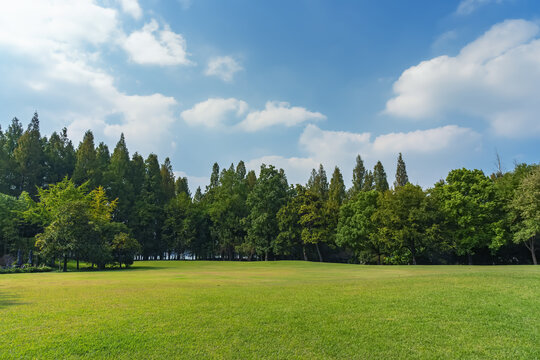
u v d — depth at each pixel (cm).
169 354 675
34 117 7362
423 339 780
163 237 7325
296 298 1245
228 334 800
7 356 647
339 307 1080
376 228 5394
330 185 8581
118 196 7062
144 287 1633
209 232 7725
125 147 8225
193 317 946
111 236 4600
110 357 654
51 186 5300
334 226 6262
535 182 3781
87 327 839
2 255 4988
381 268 3481
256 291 1442
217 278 2291
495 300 1155
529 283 1484
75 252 3916
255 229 6419
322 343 749
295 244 6431
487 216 4403
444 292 1313
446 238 4522
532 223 3794
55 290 1523
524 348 725
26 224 4866
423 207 4666
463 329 851
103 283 1880
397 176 8112
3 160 6094
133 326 851
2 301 1205
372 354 692
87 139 7350
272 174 6825
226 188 7462
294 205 6438
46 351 677
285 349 712
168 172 9656
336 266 4188
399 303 1134
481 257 5141
